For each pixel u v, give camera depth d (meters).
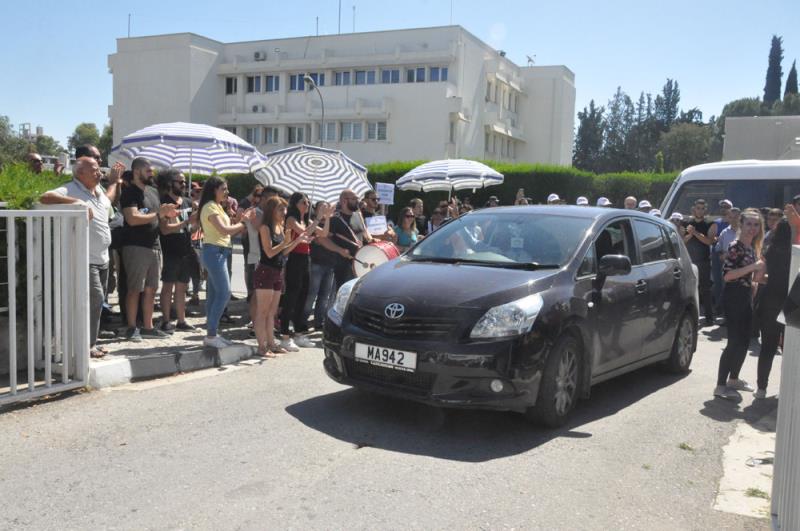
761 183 12.05
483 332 4.81
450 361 4.75
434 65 47.28
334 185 10.86
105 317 8.35
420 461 4.45
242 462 4.32
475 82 49.12
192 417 5.20
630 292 6.08
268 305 7.38
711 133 84.38
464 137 47.91
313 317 9.98
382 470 4.27
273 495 3.84
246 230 8.95
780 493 3.47
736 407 6.16
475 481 4.16
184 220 8.07
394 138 47.31
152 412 5.29
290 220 7.88
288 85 51.94
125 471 4.12
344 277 9.23
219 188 7.01
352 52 49.50
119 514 3.57
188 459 4.34
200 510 3.63
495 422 5.34
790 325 3.05
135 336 7.36
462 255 5.96
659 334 6.67
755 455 4.91
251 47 53.16
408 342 4.88
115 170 7.89
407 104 46.75
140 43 53.66
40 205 5.80
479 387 4.78
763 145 14.87
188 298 11.00
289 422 5.15
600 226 6.13
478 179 15.75
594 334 5.52
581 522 3.70
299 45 51.25
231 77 54.22
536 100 56.72
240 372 6.69
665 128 103.94
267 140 52.53
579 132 100.00
